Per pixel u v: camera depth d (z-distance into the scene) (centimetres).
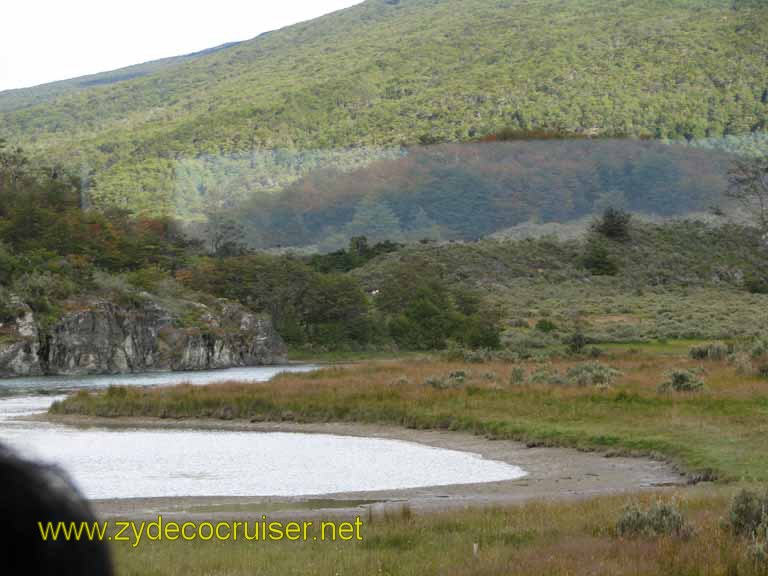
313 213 17112
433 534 1408
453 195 17675
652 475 2411
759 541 1144
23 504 119
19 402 5225
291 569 1143
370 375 5391
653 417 3219
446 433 3353
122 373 9138
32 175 17188
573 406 3547
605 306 13062
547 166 19312
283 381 4891
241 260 12794
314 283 12119
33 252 10350
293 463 2694
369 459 2778
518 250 16588
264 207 16412
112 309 9369
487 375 4878
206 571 1145
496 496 2100
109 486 2272
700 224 18512
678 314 11975
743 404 3344
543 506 1703
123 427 3722
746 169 19888
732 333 9806
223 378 7700
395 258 15488
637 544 1208
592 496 2014
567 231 17712
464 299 12625
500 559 1138
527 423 3269
